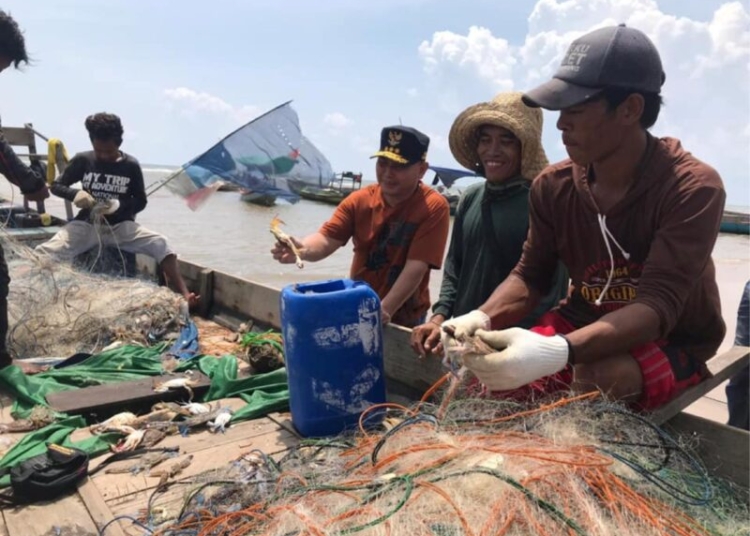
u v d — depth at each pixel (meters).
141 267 6.61
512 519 1.53
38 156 7.01
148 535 2.05
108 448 2.71
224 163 5.67
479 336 1.86
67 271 4.94
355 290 2.73
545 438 1.88
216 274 5.27
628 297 2.21
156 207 26.27
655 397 2.08
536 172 3.05
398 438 2.04
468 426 2.05
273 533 1.66
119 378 3.61
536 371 1.81
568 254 2.39
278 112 5.73
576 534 1.48
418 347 2.99
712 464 2.12
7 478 2.42
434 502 1.61
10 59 3.79
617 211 2.11
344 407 2.72
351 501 1.73
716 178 1.99
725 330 2.31
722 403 5.18
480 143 3.11
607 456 1.78
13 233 6.22
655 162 2.04
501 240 3.05
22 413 3.11
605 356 1.91
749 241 22.31
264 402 3.15
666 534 1.54
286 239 3.36
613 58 1.94
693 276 1.95
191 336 4.45
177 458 2.64
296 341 2.70
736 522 1.77
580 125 2.01
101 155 5.63
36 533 2.11
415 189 3.59
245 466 2.41
